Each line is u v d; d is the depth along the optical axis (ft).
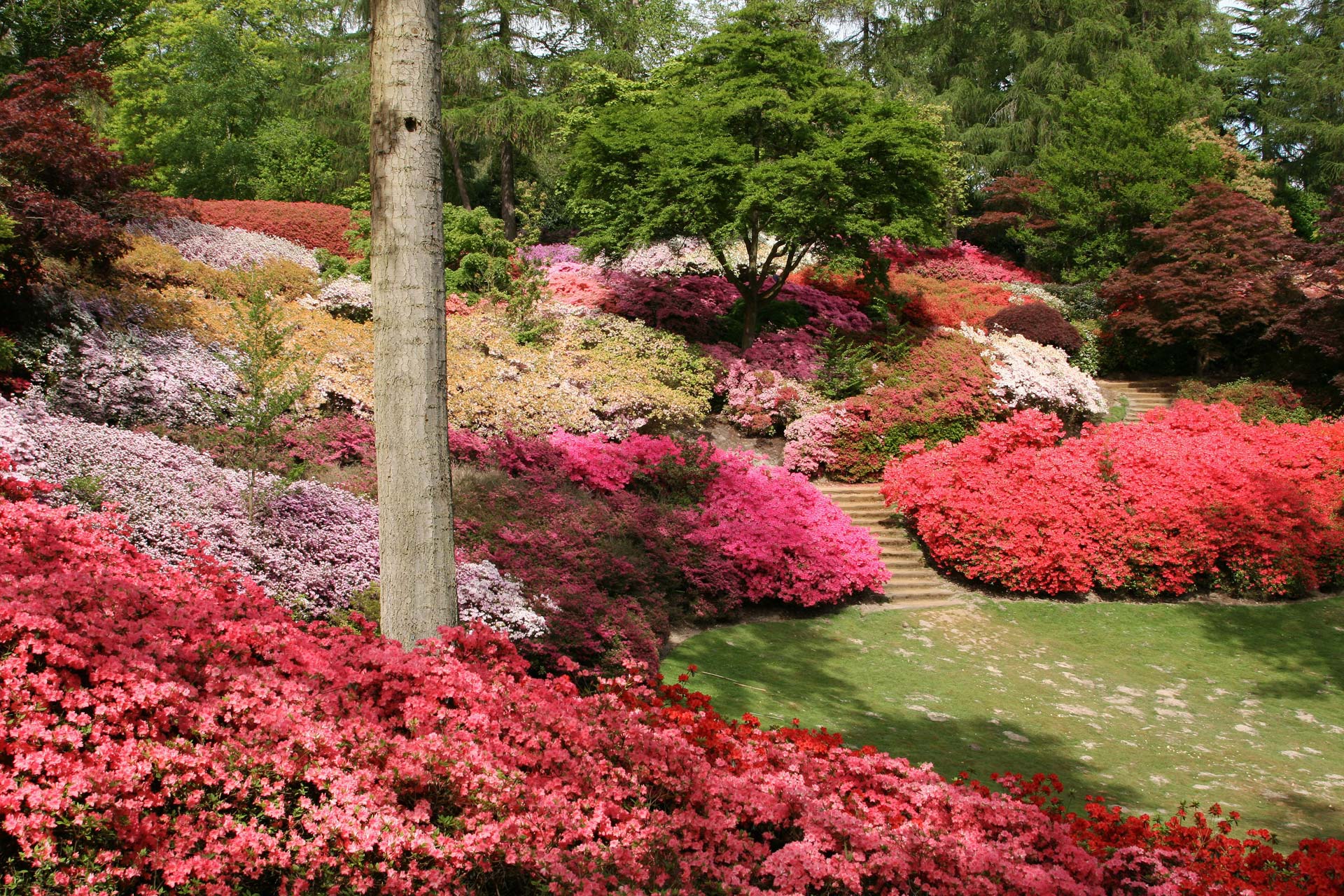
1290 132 124.57
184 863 10.20
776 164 55.11
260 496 25.35
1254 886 15.16
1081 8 115.34
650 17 102.01
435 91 18.83
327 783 11.97
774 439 53.98
